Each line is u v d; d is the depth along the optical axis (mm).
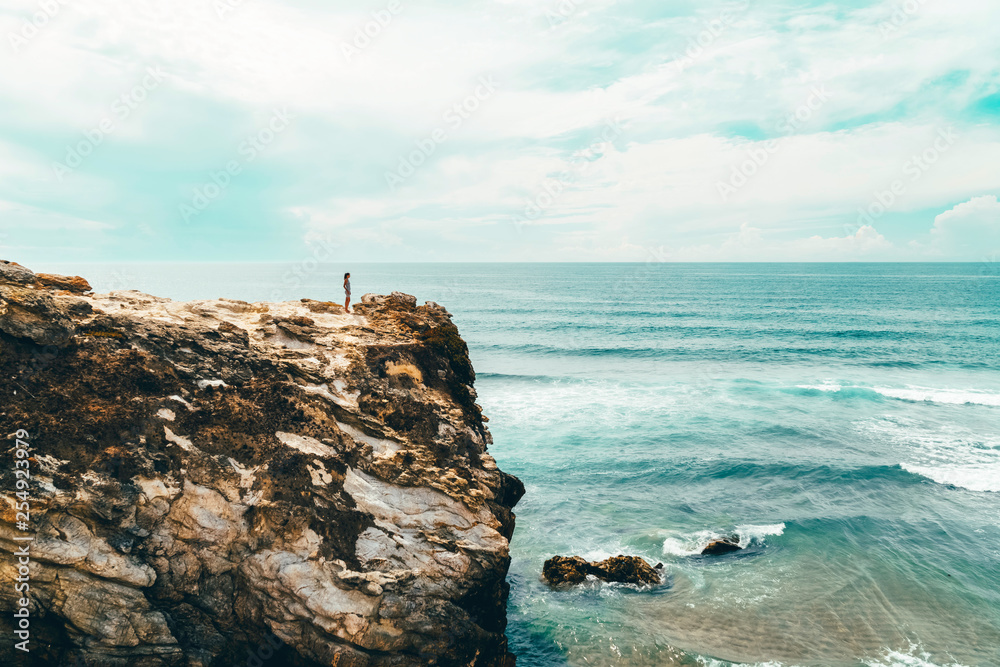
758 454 31062
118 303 14609
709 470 29141
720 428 35688
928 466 28797
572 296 136250
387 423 14344
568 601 18828
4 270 12172
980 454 30391
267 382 13195
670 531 23109
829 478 27812
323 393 13719
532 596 19141
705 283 183125
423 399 15320
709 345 67750
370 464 13039
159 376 11930
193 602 10852
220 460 11516
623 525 23766
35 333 10820
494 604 13914
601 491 27016
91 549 9844
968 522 23266
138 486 10508
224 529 11195
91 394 11008
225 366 12977
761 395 44031
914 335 72875
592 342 71125
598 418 38031
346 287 20125
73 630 9758
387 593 11484
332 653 11047
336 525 11844
